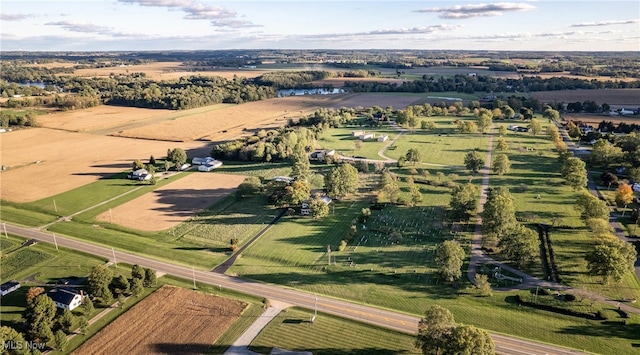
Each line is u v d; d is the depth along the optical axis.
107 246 114.38
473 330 65.62
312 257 107.00
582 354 73.12
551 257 103.81
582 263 101.00
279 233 120.62
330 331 79.38
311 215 131.50
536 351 73.94
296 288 94.19
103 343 76.25
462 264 101.94
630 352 73.44
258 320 82.75
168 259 107.75
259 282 96.88
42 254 109.25
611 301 86.94
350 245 112.88
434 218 128.38
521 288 92.00
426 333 69.75
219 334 78.44
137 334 78.62
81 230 124.12
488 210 110.81
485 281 89.62
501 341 76.44
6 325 81.06
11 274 99.56
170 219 131.62
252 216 132.88
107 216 134.00
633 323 80.38
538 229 119.31
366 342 76.44
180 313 85.00
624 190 130.75
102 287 86.56
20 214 136.00
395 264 102.94
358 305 87.75
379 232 119.88
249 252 110.25
